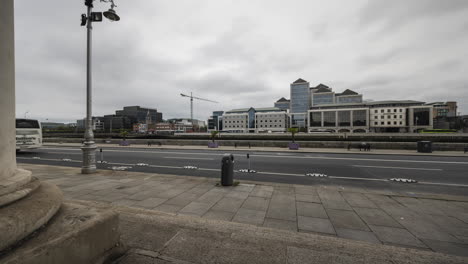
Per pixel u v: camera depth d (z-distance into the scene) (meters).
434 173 9.25
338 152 17.48
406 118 86.94
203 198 5.18
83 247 1.81
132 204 4.69
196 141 25.78
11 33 1.94
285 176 8.58
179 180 7.05
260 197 5.30
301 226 3.71
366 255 2.36
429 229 3.63
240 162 12.41
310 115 97.69
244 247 2.48
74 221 1.95
